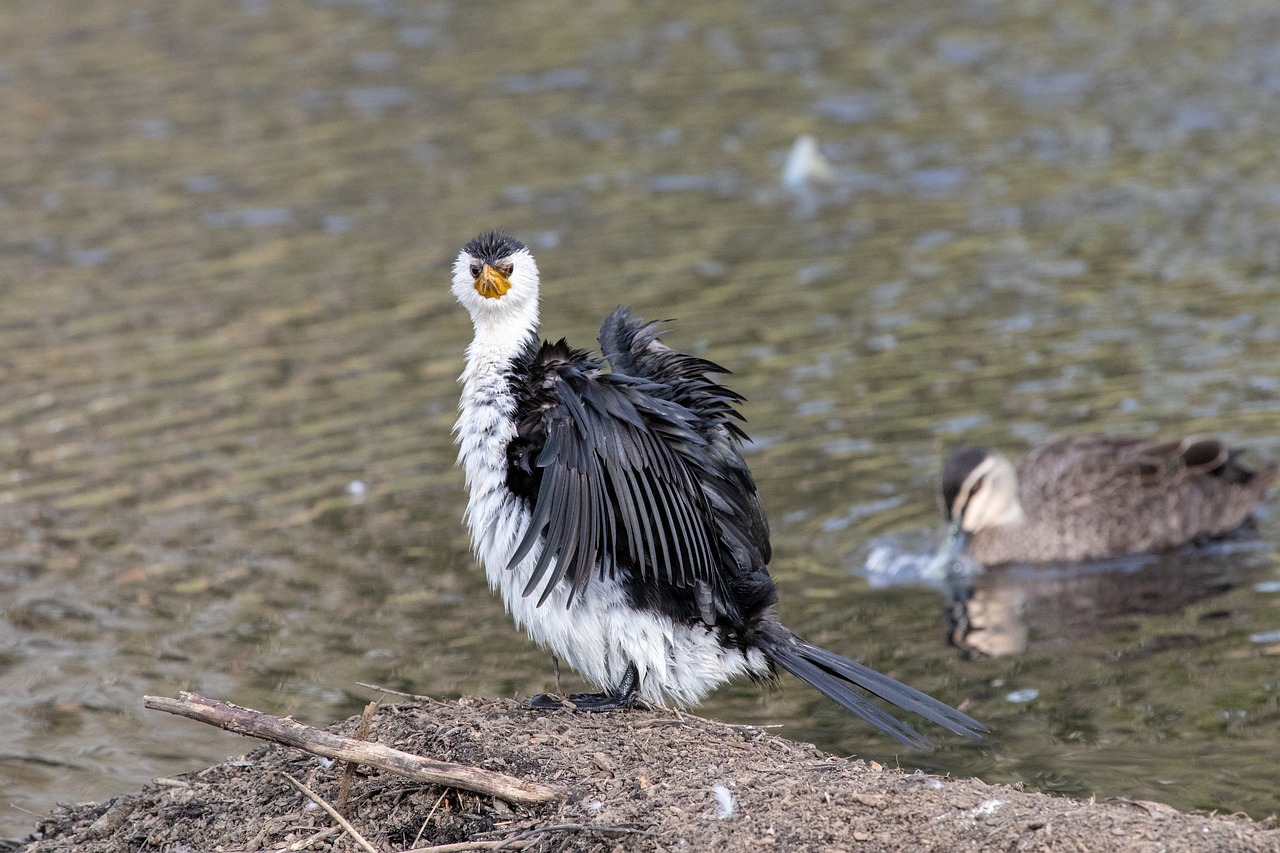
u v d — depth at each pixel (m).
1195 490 13.86
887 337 16.98
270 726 8.00
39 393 16.41
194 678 11.16
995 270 18.66
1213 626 11.88
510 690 10.88
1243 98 24.47
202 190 22.38
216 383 16.53
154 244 20.55
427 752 8.52
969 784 8.20
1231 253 18.78
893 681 8.65
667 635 8.62
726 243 19.77
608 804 7.96
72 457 14.98
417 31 30.28
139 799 8.83
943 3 31.16
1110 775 9.54
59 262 20.05
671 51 28.44
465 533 13.39
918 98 25.30
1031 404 15.38
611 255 19.42
